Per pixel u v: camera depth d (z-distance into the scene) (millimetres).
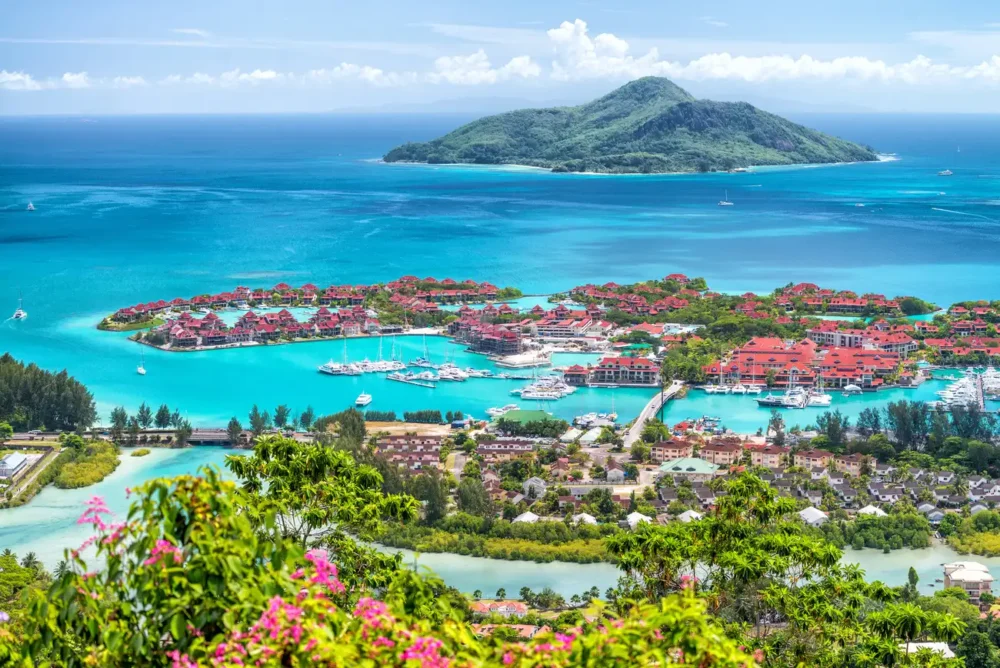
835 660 105062
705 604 45594
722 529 110312
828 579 110062
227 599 45250
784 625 113812
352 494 100812
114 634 44844
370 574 95812
